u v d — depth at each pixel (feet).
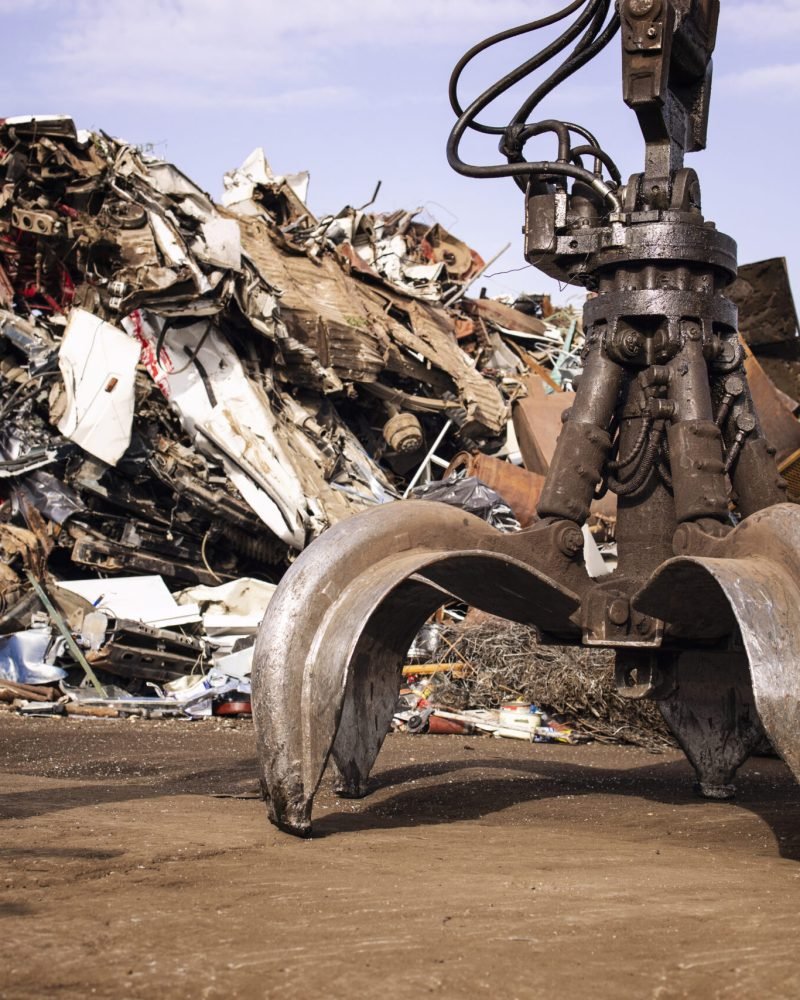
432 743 40.37
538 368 105.29
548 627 23.85
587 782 28.71
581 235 23.70
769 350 72.18
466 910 12.92
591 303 23.61
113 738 39.34
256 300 70.59
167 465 65.87
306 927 12.07
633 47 22.77
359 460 77.71
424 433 90.02
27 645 55.72
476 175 24.54
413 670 52.70
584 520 23.08
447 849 17.79
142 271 66.23
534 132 24.76
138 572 64.69
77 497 63.36
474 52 25.54
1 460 63.57
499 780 27.84
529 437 88.53
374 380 81.00
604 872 15.89
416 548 20.88
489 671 51.03
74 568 66.23
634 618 22.54
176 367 67.87
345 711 23.58
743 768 35.45
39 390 64.80
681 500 22.06
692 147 25.02
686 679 26.55
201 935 11.71
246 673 57.52
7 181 67.36
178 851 16.38
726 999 10.00
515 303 122.62
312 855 16.66
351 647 18.40
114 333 64.80
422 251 116.16
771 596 16.87
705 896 14.07
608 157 24.99
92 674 55.57
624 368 23.35
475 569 20.86
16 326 66.23
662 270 23.02
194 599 64.23
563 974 10.52
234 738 40.91
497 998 9.89
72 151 67.67
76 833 17.67
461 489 70.18
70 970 10.51
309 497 67.26
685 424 22.29
